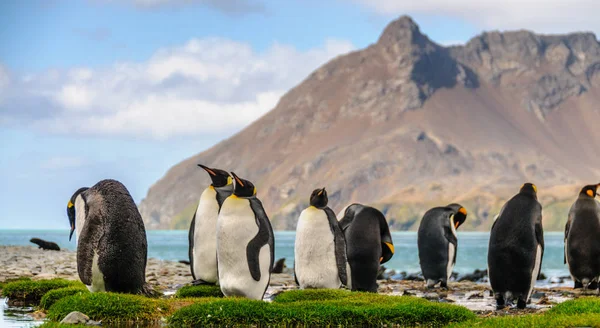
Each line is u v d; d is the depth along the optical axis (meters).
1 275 19.98
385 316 11.48
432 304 12.26
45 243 34.84
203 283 15.46
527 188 14.56
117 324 11.04
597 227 18.70
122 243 12.49
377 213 16.55
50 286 14.91
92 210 12.56
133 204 12.95
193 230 15.95
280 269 28.17
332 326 11.26
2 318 12.05
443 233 20.64
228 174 15.62
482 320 10.93
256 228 13.55
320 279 15.43
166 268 26.09
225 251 13.52
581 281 19.31
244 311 11.20
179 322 11.07
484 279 28.02
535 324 9.87
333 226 15.56
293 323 11.21
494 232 14.35
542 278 29.52
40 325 10.17
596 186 19.22
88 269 12.51
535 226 14.05
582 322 9.68
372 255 16.11
